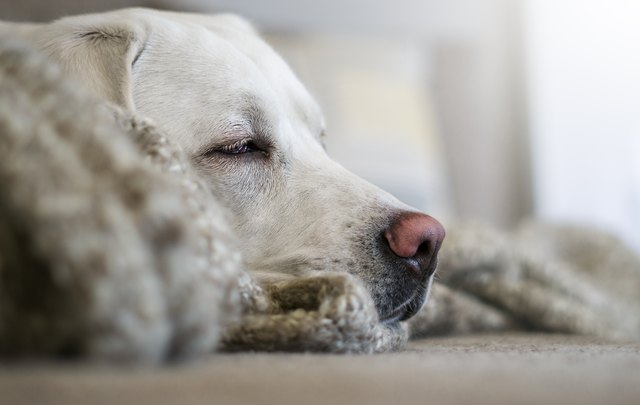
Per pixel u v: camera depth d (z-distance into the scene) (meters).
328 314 0.37
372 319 0.38
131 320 0.28
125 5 0.93
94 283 0.28
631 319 0.81
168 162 0.39
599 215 1.65
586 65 1.64
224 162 0.55
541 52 1.64
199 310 0.31
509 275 0.72
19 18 0.83
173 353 0.31
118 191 0.30
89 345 0.28
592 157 1.65
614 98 1.64
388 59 1.35
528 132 1.64
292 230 0.54
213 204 0.39
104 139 0.32
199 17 0.65
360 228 0.52
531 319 0.69
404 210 0.53
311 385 0.27
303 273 0.51
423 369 0.31
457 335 0.64
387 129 1.27
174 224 0.31
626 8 1.62
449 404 0.24
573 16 1.64
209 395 0.25
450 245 0.68
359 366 0.31
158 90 0.55
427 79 1.42
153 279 0.30
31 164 0.29
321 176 0.57
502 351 0.41
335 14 1.34
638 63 1.62
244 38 0.62
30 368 0.28
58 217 0.28
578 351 0.41
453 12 1.51
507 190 1.61
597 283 0.89
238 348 0.37
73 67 0.53
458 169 1.52
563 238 0.98
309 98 0.62
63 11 0.86
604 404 0.25
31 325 0.29
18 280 0.29
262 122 0.57
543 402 0.25
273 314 0.39
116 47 0.54
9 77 0.32
